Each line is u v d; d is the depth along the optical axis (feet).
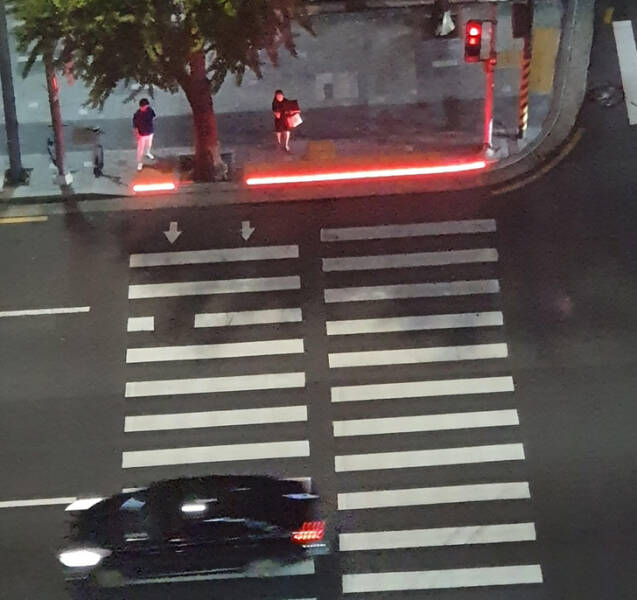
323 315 84.02
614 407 78.13
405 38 102.06
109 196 91.56
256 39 81.35
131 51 78.89
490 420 77.97
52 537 73.36
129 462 77.10
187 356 82.23
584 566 71.10
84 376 81.46
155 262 87.40
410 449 76.84
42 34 79.97
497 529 72.90
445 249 87.35
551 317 83.10
